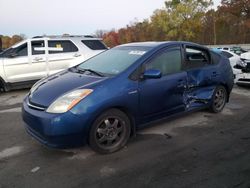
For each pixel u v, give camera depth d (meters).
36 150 4.35
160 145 4.49
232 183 3.42
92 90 3.95
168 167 3.81
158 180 3.50
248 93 8.27
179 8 48.16
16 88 8.88
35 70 8.95
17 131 5.18
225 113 6.15
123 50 5.18
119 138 4.29
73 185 3.41
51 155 4.17
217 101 6.05
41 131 3.84
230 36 52.44
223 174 3.62
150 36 61.34
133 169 3.76
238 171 3.69
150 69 4.54
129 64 4.50
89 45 9.83
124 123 4.29
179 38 49.84
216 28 53.38
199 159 4.02
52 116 3.76
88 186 3.39
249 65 8.41
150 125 4.75
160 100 4.70
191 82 5.24
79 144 3.94
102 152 4.13
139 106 4.41
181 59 5.14
